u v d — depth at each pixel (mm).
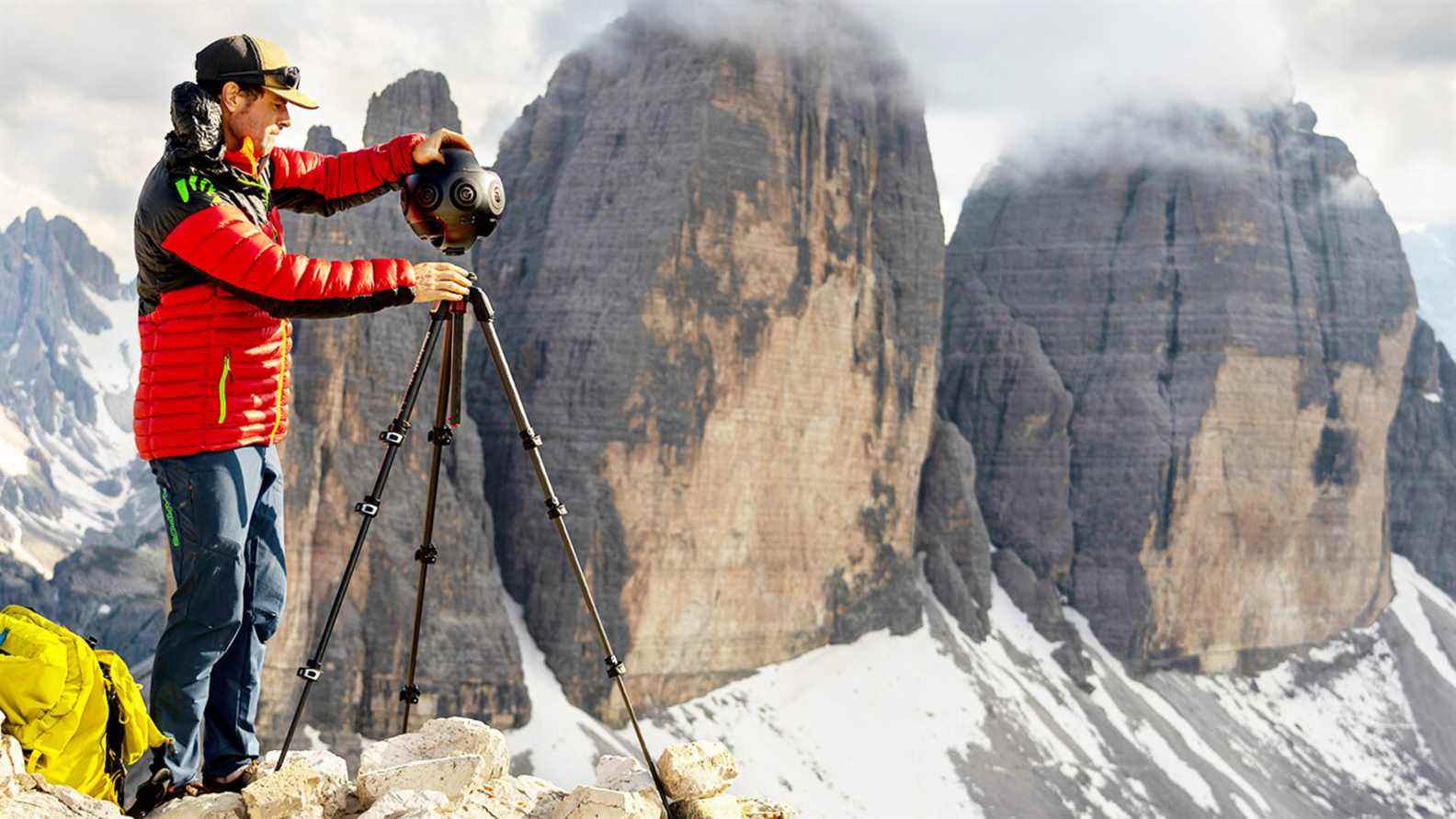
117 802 8773
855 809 86500
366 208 82625
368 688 75625
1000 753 98188
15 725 8234
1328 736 123438
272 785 8914
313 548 76188
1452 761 126000
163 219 8258
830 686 97062
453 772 9352
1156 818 100250
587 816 9312
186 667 8750
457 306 9836
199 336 8516
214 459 8586
